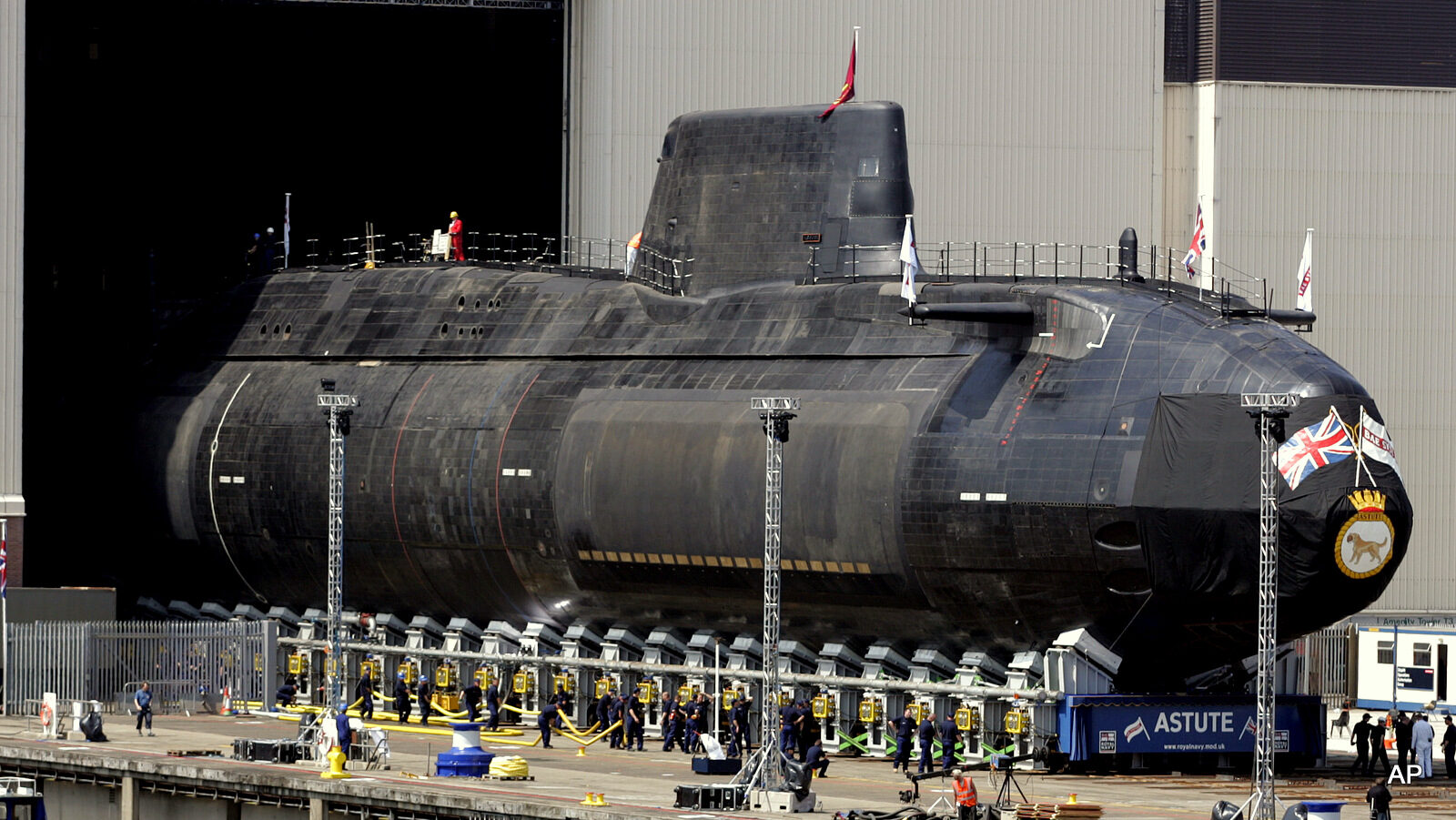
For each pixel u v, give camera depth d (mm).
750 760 178625
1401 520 195125
